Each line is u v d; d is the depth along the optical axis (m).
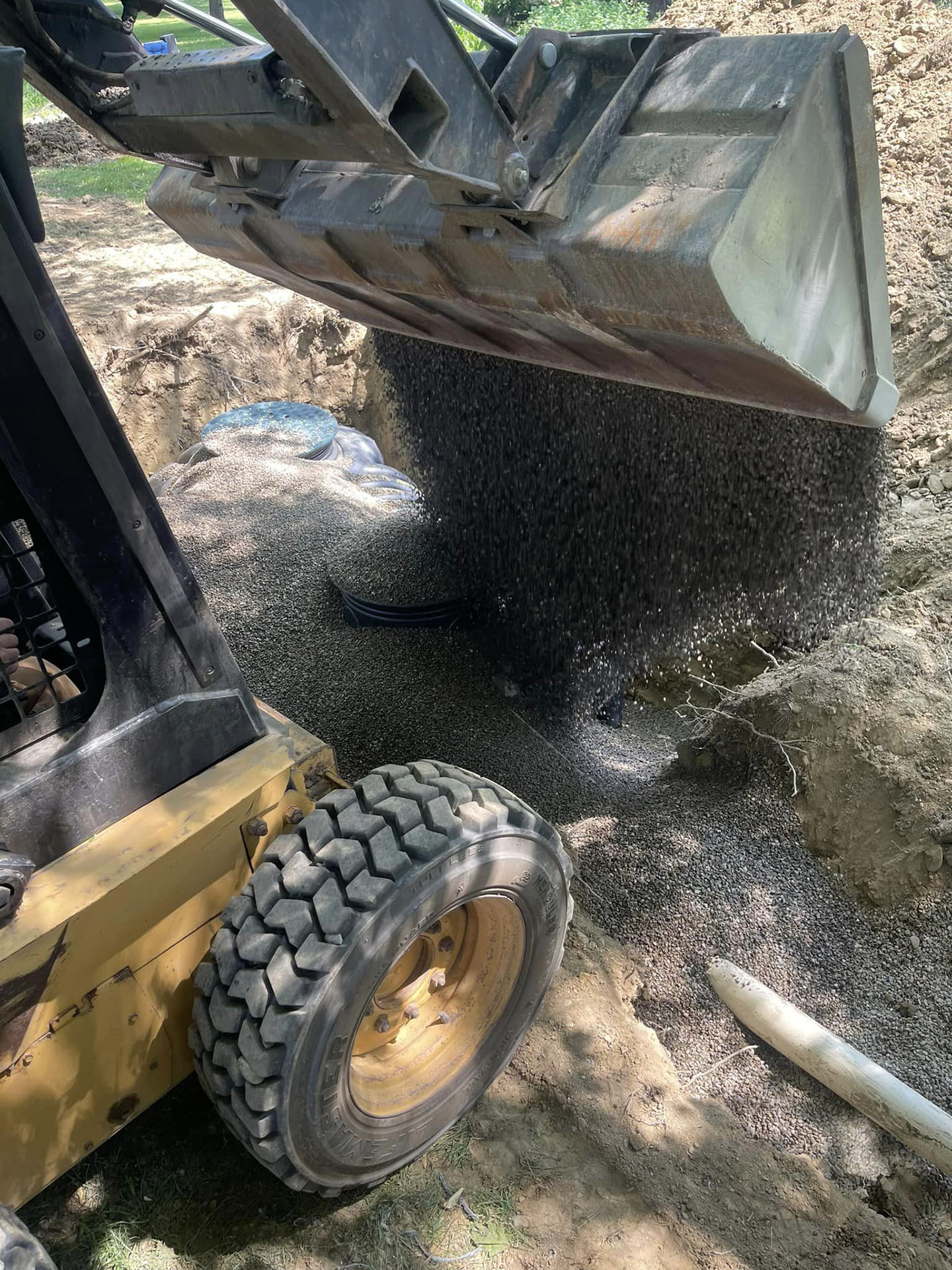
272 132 2.17
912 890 3.38
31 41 2.59
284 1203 2.62
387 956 2.19
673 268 2.13
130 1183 2.66
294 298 9.60
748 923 3.48
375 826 2.26
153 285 9.88
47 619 1.98
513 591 4.85
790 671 4.11
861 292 2.47
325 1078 2.18
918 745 3.53
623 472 3.94
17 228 1.68
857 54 2.10
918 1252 2.57
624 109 2.30
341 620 4.98
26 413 1.76
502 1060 2.77
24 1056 1.98
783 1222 2.62
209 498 6.06
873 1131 2.95
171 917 2.16
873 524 3.72
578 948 3.40
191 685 2.17
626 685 5.11
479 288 2.78
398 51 1.90
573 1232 2.56
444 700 4.60
